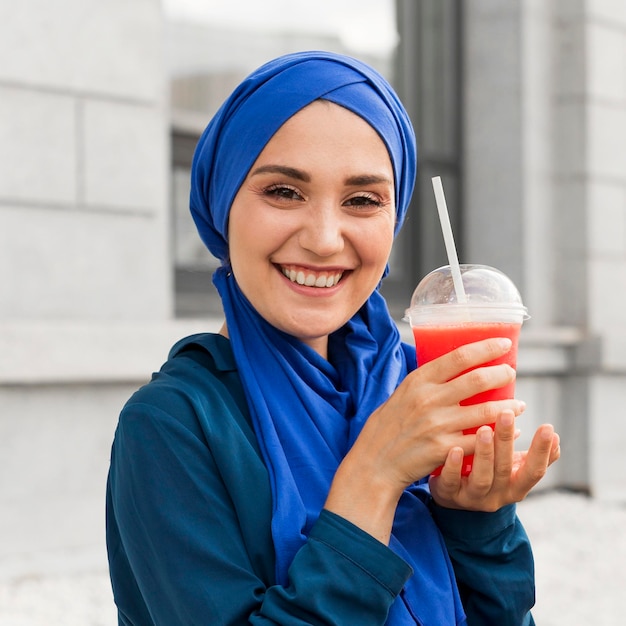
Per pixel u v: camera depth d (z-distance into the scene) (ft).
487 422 4.61
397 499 4.65
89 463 15.03
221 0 19.66
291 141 4.76
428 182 22.63
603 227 22.76
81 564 14.42
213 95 19.60
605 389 22.26
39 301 15.16
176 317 18.60
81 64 15.44
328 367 5.40
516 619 5.16
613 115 22.95
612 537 17.78
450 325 4.85
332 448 5.04
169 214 18.79
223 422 4.81
